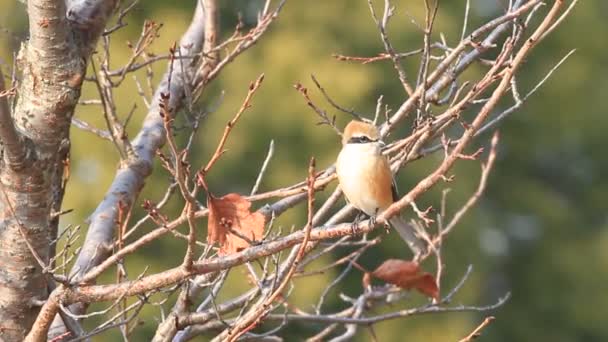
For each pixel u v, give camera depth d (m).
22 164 8.11
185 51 11.45
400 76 8.95
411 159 9.02
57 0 8.14
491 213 30.45
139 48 10.99
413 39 23.73
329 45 23.78
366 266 23.84
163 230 7.43
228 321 9.31
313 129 22.92
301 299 20.86
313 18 24.06
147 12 22.66
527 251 30.73
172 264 22.58
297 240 7.28
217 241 7.59
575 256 30.61
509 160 31.50
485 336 29.27
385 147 9.26
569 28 31.11
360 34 23.91
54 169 8.38
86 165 22.91
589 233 31.69
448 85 9.55
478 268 25.67
